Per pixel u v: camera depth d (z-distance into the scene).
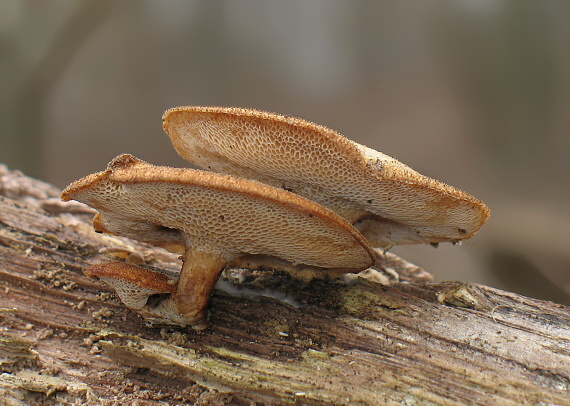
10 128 0.40
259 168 0.24
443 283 0.25
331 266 0.24
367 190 0.23
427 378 0.23
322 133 0.23
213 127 0.23
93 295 0.25
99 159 0.41
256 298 0.25
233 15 0.37
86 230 0.27
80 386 0.24
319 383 0.23
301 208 0.22
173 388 0.24
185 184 0.22
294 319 0.24
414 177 0.23
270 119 0.23
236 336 0.24
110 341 0.24
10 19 0.38
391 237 0.25
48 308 0.25
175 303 0.24
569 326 0.24
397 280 0.28
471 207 0.24
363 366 0.24
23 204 0.27
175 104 0.40
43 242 0.26
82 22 0.39
